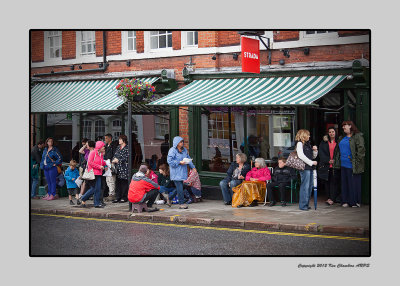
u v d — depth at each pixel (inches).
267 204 573.3
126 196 631.8
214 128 642.8
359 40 540.7
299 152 524.7
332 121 591.5
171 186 597.3
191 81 647.1
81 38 752.3
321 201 581.6
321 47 562.3
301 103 501.0
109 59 721.6
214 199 629.9
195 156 652.1
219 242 421.7
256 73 601.0
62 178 693.9
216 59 633.0
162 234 456.8
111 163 633.0
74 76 755.4
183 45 657.6
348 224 446.3
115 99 668.1
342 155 542.9
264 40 592.7
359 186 540.1
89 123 748.6
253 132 613.9
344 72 545.3
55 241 444.1
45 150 689.6
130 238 446.6
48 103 722.8
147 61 688.4
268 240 421.4
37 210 594.9
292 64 576.1
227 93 584.7
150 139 689.0
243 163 582.9
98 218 548.7
